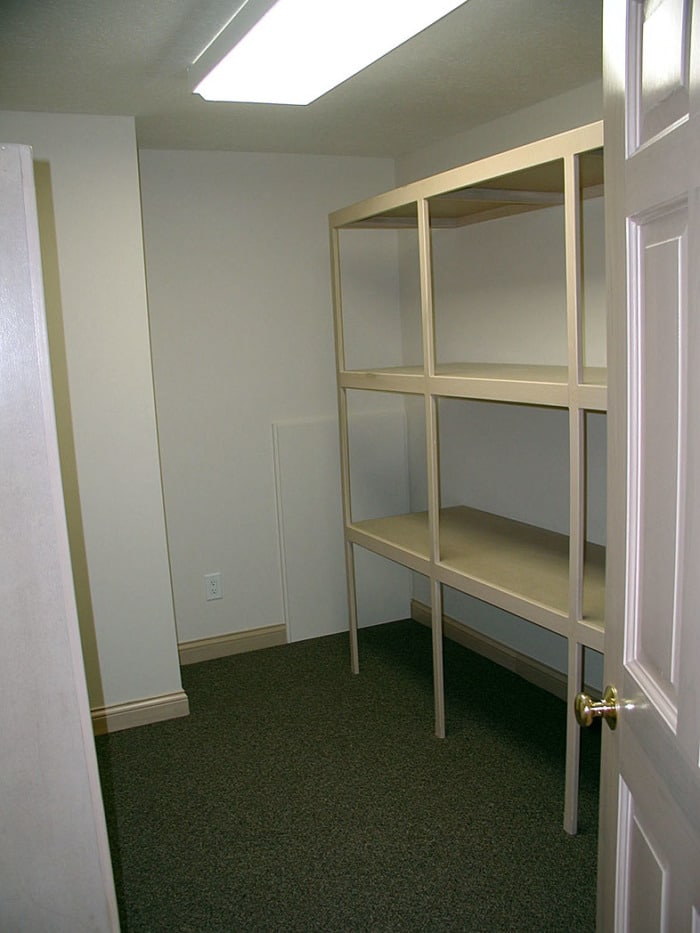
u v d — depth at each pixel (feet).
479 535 9.97
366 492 12.76
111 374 9.26
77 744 4.77
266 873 7.09
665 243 3.04
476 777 8.44
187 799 8.30
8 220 4.28
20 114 8.57
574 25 6.48
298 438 12.09
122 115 8.89
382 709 10.09
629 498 3.54
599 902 4.37
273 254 11.65
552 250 9.52
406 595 13.25
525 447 10.43
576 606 6.91
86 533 9.41
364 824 7.72
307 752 9.12
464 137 10.50
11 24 5.98
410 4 5.21
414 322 12.38
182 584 11.68
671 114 2.91
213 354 11.46
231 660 11.87
